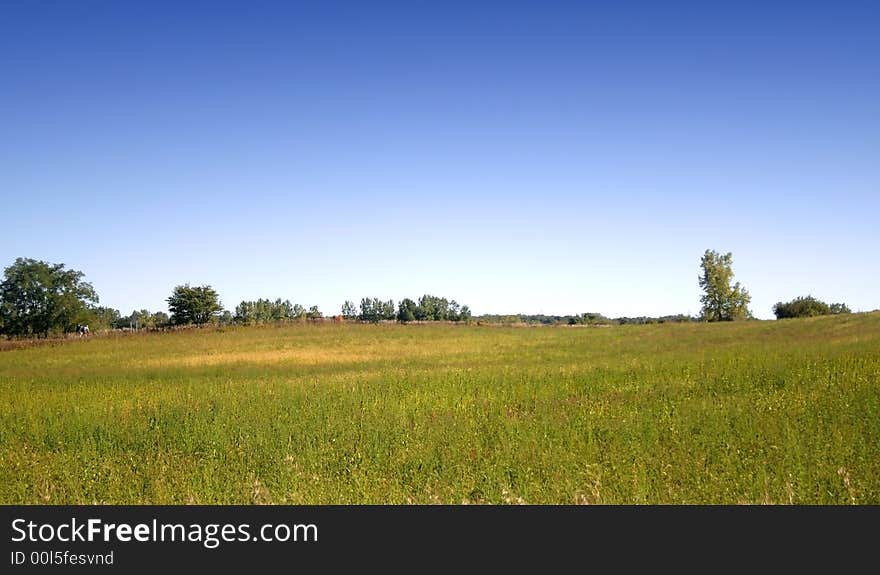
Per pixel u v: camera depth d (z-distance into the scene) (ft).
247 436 47.67
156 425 55.11
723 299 288.10
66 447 48.73
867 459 36.14
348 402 64.44
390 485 34.76
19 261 289.94
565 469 36.45
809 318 191.11
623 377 78.18
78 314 294.66
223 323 252.83
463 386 74.74
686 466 36.47
